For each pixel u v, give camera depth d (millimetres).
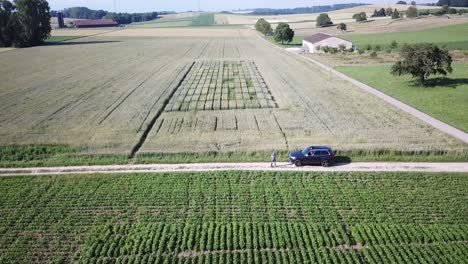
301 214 31719
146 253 27641
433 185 35500
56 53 136000
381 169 38781
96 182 36844
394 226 29812
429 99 61531
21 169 40188
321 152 39594
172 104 63625
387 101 62156
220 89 75250
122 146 45156
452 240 28375
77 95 70125
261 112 58375
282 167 39656
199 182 36719
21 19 158625
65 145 45844
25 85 79312
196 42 181500
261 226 30109
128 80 84250
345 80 79875
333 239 28594
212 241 28734
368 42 143500
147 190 35344
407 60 67500
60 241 28984
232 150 43312
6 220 31609
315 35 145375
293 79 83688
